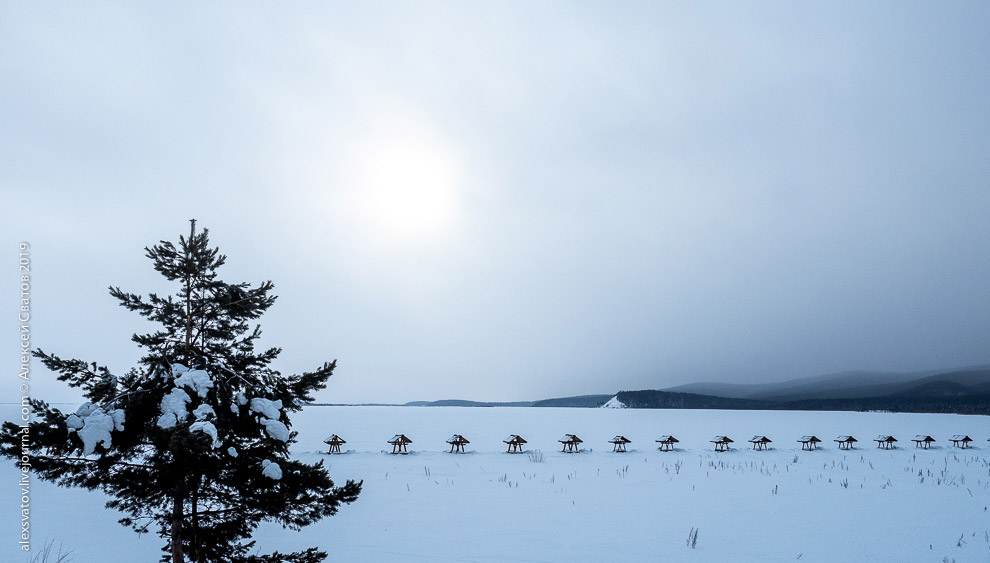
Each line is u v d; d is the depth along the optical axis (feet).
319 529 61.26
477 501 79.82
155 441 20.89
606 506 76.59
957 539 58.34
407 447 169.48
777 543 56.75
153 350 24.85
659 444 185.06
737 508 75.31
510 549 54.29
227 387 24.57
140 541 54.85
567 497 83.66
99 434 20.10
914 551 53.88
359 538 57.82
